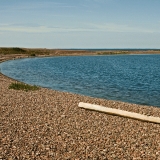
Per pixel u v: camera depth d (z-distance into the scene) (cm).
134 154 971
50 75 5025
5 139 1080
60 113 1584
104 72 6034
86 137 1146
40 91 2541
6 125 1295
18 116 1488
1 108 1677
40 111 1625
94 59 12750
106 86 3669
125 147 1039
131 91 3247
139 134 1216
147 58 14638
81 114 1569
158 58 14712
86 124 1356
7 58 10125
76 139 1116
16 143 1044
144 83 4125
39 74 5141
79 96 2355
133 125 1361
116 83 4050
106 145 1054
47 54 16200
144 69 7231
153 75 5516
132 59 13250
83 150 993
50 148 1006
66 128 1274
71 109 1700
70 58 13375
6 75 4731
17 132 1187
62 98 2152
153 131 1271
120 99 2667
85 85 3716
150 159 931
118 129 1284
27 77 4550
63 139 1112
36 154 941
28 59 10612
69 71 6053
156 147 1055
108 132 1228
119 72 6109
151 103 2483
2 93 2289
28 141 1073
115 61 11188
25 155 929
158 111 1827
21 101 1941
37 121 1390
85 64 8806
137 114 1456
